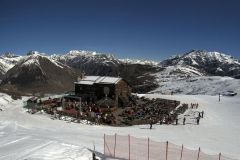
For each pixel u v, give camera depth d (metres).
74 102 81.06
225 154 40.44
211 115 73.94
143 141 41.78
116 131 53.94
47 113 70.94
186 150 37.34
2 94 101.88
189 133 55.09
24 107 82.62
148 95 114.69
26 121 60.91
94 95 88.56
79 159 31.73
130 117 68.44
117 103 85.56
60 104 83.38
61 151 33.97
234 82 168.12
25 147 35.78
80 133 49.78
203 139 50.69
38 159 31.45
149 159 31.53
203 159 32.88
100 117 65.25
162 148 37.06
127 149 35.56
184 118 63.81
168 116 68.31
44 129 52.94
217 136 53.31
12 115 68.56
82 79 93.19
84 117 65.06
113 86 86.25
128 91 91.69
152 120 64.06
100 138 44.88
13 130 49.62
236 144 48.06
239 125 63.62
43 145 36.28
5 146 36.72
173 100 98.69
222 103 96.38
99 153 33.78
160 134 52.94
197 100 102.38
